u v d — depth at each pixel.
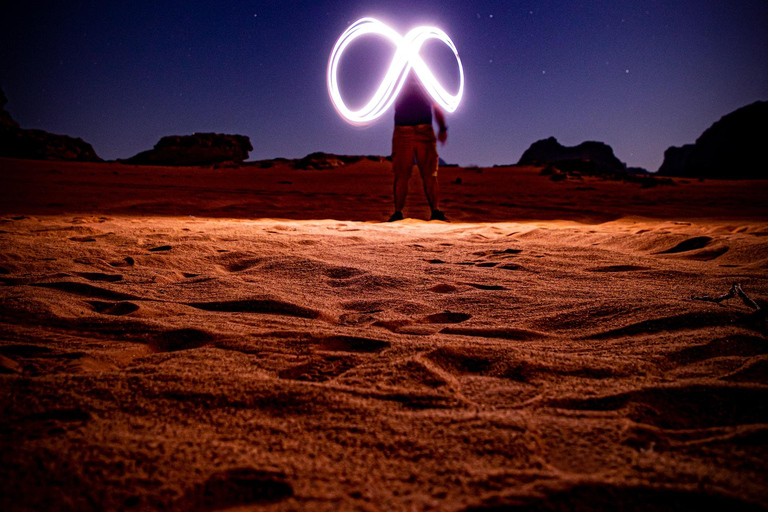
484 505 0.94
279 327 2.19
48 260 3.62
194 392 1.44
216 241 4.67
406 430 1.25
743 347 1.89
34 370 1.65
